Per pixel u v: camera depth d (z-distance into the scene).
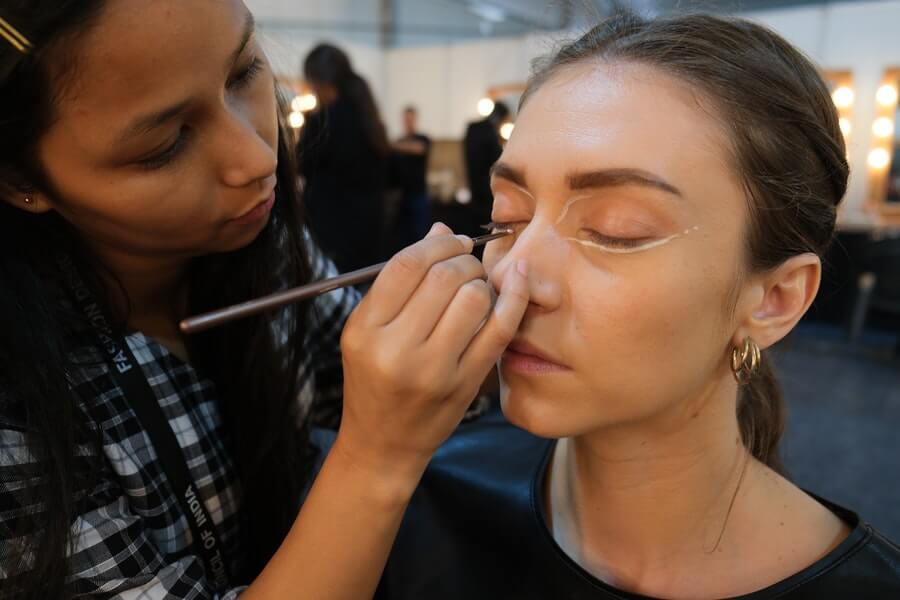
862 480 1.83
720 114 0.44
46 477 0.46
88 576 0.48
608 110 0.44
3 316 0.47
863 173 3.13
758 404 0.65
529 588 0.55
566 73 0.48
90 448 0.51
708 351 0.47
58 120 0.41
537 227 0.47
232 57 0.44
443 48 4.64
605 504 0.54
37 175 0.45
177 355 0.68
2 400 0.47
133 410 0.57
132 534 0.51
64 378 0.49
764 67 0.46
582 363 0.45
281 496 0.72
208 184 0.48
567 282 0.45
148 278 0.61
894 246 2.93
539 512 0.59
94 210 0.46
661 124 0.43
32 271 0.51
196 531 0.61
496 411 0.83
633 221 0.43
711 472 0.50
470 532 0.62
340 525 0.45
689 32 0.48
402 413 0.42
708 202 0.44
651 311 0.44
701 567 0.51
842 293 3.30
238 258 0.67
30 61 0.38
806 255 0.49
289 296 0.42
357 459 0.45
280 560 0.47
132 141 0.42
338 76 2.27
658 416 0.49
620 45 0.48
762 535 0.50
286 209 0.69
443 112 4.73
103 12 0.37
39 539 0.45
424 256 0.42
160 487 0.58
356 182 2.35
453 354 0.41
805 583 0.46
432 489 0.68
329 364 0.86
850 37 3.00
